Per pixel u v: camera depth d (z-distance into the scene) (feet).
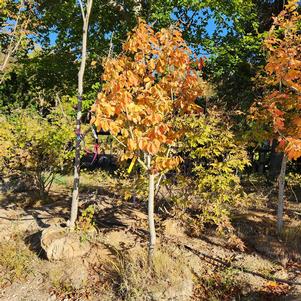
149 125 15.42
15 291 16.05
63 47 41.34
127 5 38.68
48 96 48.62
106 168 37.40
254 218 25.04
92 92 39.55
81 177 35.63
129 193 22.16
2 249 19.04
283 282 17.12
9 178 31.35
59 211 24.58
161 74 17.76
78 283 16.31
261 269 18.30
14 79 53.98
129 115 14.33
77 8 38.45
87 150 25.62
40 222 22.48
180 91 17.40
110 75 14.85
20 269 17.33
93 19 38.99
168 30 16.51
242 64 41.11
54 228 19.49
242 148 21.83
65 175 34.55
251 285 16.81
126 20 38.58
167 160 16.19
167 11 35.99
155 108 15.25
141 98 15.34
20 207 26.30
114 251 18.40
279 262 19.20
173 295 15.12
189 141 20.16
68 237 18.51
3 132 27.35
